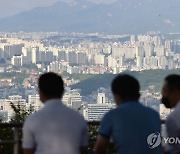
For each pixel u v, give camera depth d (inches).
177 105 307.6
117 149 293.7
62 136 287.9
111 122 293.7
